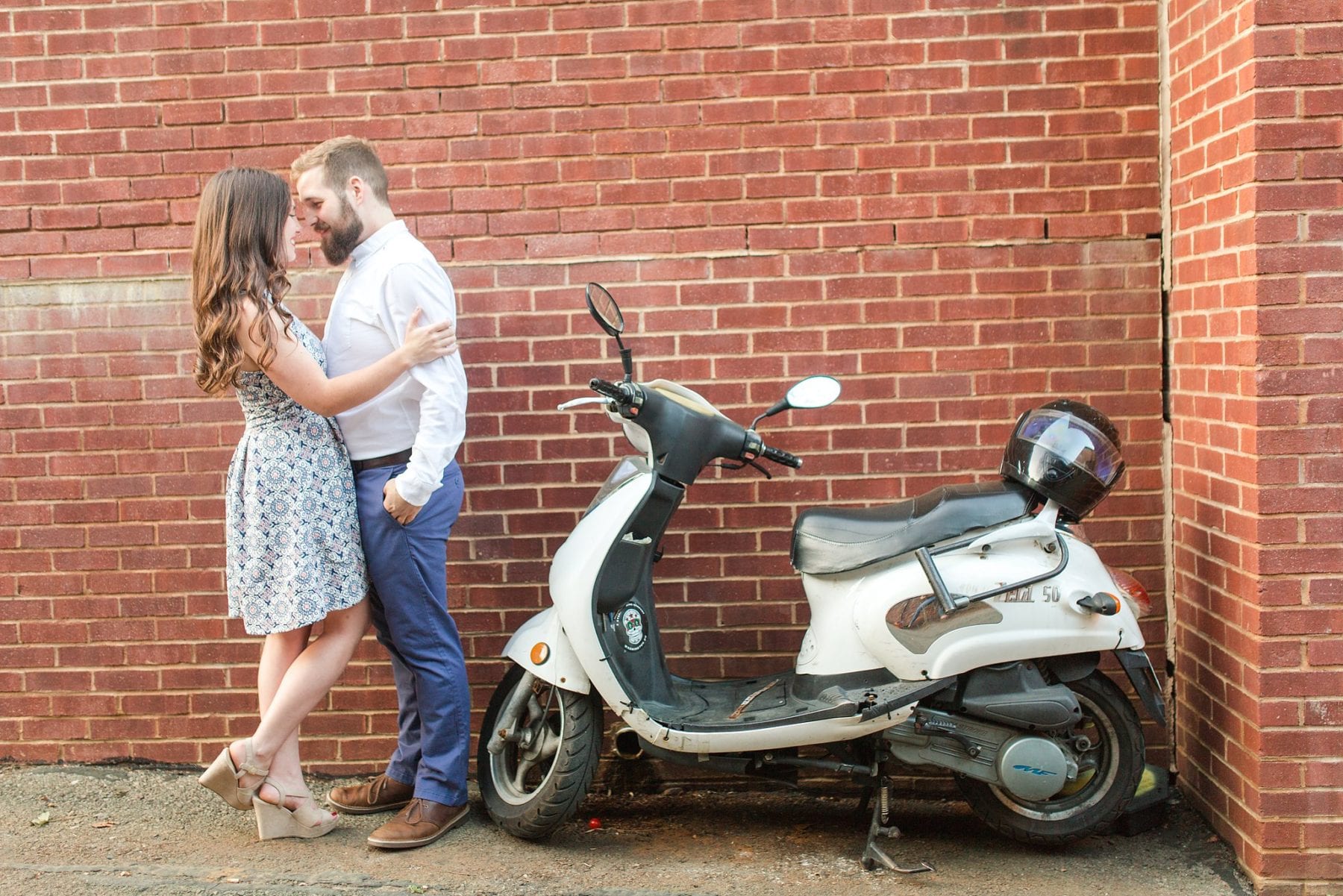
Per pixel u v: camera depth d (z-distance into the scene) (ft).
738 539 13.64
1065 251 13.29
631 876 11.35
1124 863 11.65
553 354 13.64
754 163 13.37
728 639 13.69
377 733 13.93
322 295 13.79
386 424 11.83
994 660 11.02
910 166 13.30
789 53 13.29
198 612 14.01
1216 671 12.00
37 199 13.84
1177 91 12.77
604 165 13.48
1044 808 11.64
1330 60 10.73
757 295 13.46
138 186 13.79
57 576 14.05
